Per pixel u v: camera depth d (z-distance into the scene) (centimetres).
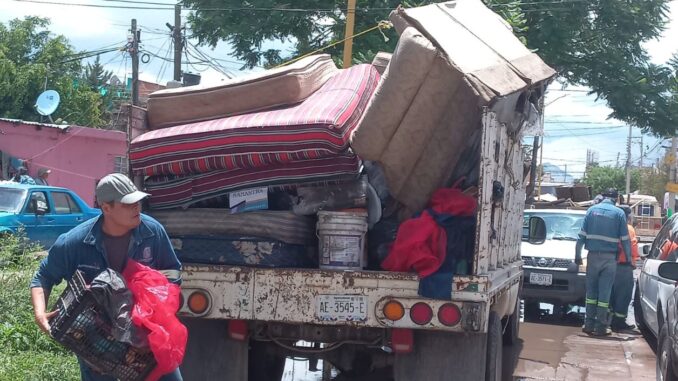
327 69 701
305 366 881
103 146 2945
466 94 552
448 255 547
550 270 1230
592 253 1105
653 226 4781
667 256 932
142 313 418
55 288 900
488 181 539
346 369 678
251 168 581
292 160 566
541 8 2003
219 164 575
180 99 618
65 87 3734
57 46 3738
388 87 548
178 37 2723
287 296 555
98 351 415
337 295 546
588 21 2128
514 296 828
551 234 1330
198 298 565
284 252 574
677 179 4688
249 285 560
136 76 3003
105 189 428
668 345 693
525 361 905
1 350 720
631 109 2172
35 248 983
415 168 571
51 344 764
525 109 652
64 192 1697
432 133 561
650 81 2202
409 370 572
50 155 2859
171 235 591
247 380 605
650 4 2117
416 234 540
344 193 576
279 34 2028
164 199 600
